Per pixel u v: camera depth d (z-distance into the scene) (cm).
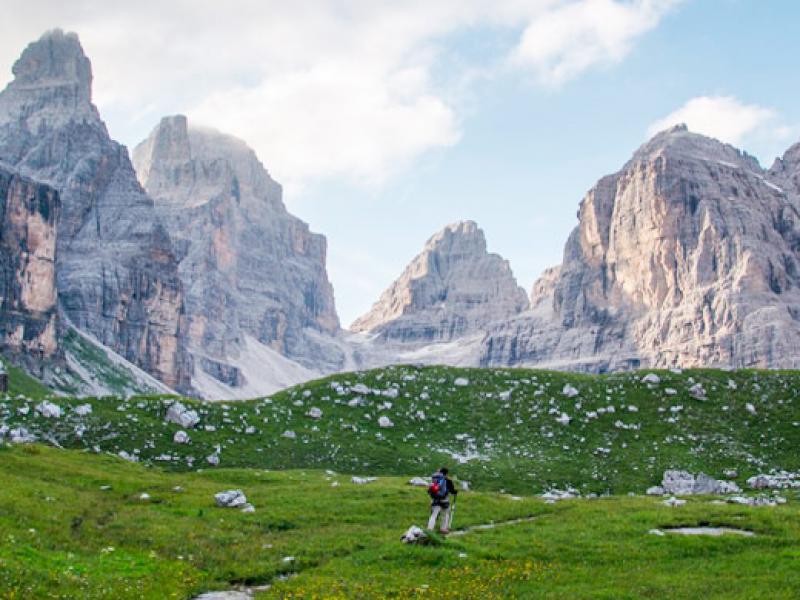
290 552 4003
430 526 4347
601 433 10869
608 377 12619
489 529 4650
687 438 10638
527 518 5159
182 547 4034
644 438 10688
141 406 10650
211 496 5759
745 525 4484
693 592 3250
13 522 4072
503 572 3612
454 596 3269
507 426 11112
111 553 3803
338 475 8075
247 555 3944
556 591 3303
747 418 11100
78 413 10200
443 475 4488
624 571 3625
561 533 4406
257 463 9512
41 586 2972
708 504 5453
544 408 11544
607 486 9269
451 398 11962
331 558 3900
